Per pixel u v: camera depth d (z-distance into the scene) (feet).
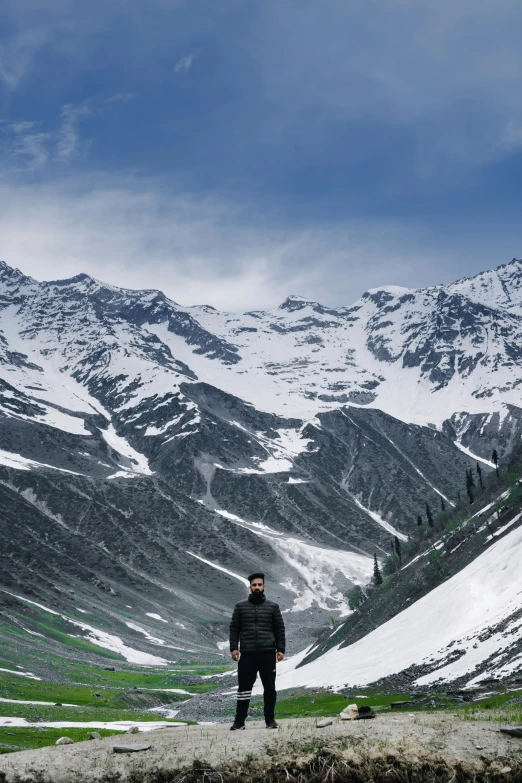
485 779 61.26
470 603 398.42
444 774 61.77
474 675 275.39
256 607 71.26
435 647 362.74
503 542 449.48
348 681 381.40
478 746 64.69
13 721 312.71
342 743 64.75
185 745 65.21
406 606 533.14
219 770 61.67
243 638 70.44
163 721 357.00
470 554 529.86
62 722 326.85
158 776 61.41
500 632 319.47
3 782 60.44
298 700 369.71
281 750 63.98
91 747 66.44
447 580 499.10
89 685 596.29
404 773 61.87
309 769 62.23
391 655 397.80
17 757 64.03
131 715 385.50
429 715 74.64
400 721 70.08
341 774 61.52
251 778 61.41
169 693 566.36
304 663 655.76
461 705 198.80
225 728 71.56
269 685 69.97
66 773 61.67
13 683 490.08
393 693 304.30
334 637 655.35
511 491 619.26
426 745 64.59
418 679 315.37
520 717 71.36
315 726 69.26
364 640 490.49
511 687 208.13
